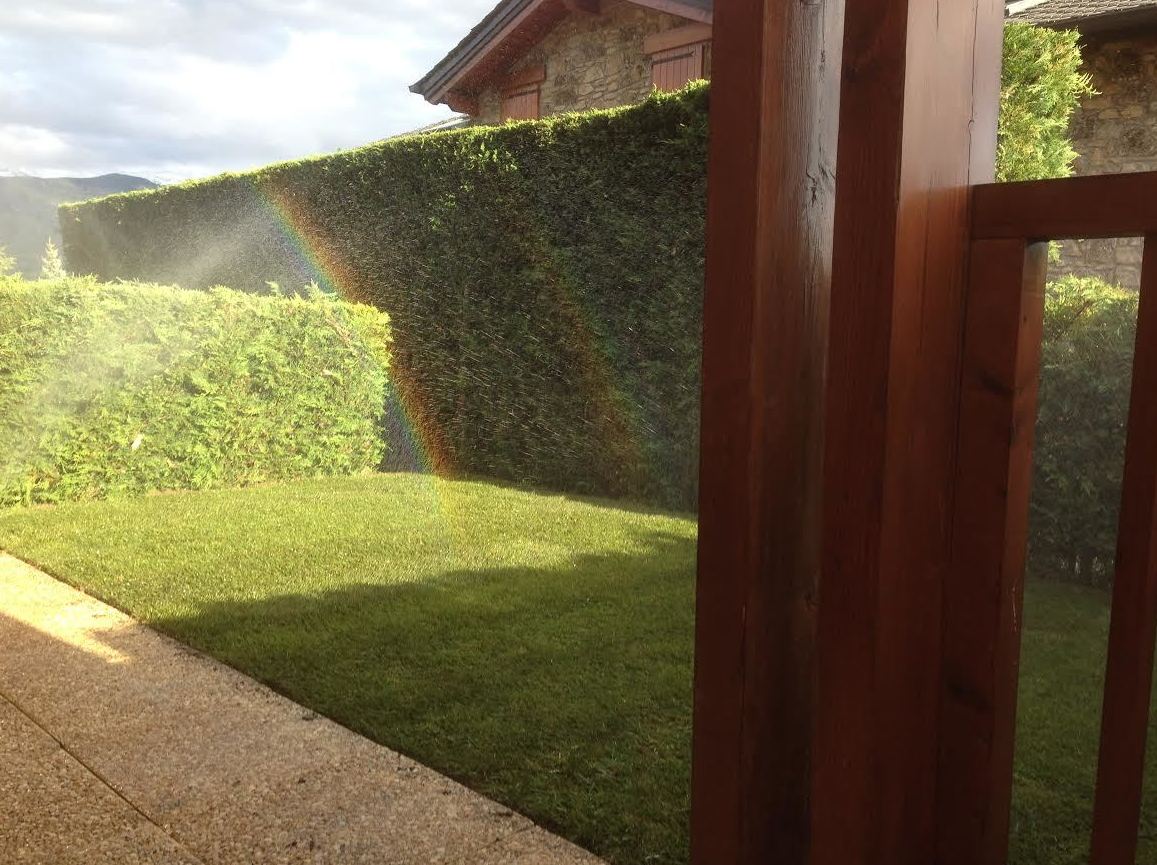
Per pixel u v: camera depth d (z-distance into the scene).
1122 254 6.77
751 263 1.07
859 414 1.01
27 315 5.75
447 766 2.33
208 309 6.61
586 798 2.15
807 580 1.22
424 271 7.66
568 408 6.62
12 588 4.04
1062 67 5.58
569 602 3.75
